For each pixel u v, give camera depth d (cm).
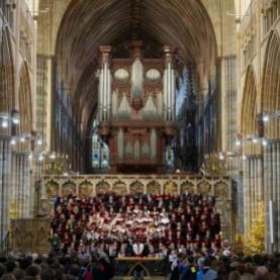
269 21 3925
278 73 3850
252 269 1483
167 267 3806
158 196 4678
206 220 4388
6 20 3700
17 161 4491
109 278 2727
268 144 3972
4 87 3806
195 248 4012
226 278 1449
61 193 4994
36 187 4975
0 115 3494
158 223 4284
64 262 2225
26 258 1892
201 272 1909
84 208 4566
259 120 4006
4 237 3731
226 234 4962
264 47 3969
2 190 3766
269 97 3978
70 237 4250
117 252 4038
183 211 4450
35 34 4941
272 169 3953
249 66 4528
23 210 4497
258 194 4656
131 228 4225
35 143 4816
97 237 4178
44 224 3528
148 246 4044
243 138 4694
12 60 3831
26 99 4606
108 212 4497
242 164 4878
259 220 4159
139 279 3584
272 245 3728
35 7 4997
